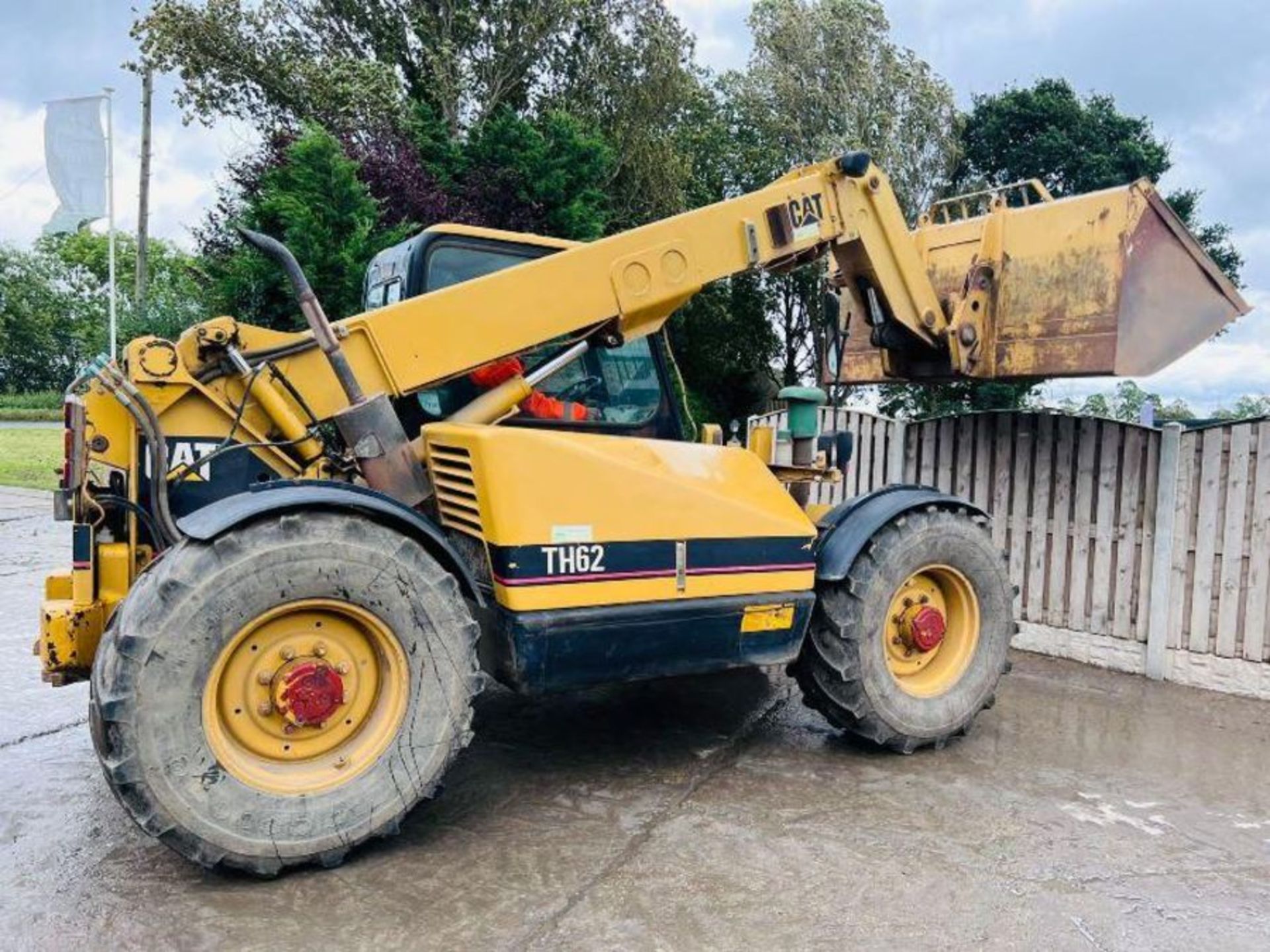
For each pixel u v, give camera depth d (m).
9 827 3.18
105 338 16.02
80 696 4.72
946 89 21.67
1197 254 4.74
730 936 2.54
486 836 3.14
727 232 4.02
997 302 4.90
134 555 3.19
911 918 2.65
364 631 2.98
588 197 14.96
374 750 2.94
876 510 3.99
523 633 3.16
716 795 3.52
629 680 3.45
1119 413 17.75
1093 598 5.55
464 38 16.25
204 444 3.24
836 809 3.40
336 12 16.25
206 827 2.68
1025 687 5.09
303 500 2.83
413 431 3.72
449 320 3.50
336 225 10.95
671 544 3.43
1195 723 4.51
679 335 18.39
